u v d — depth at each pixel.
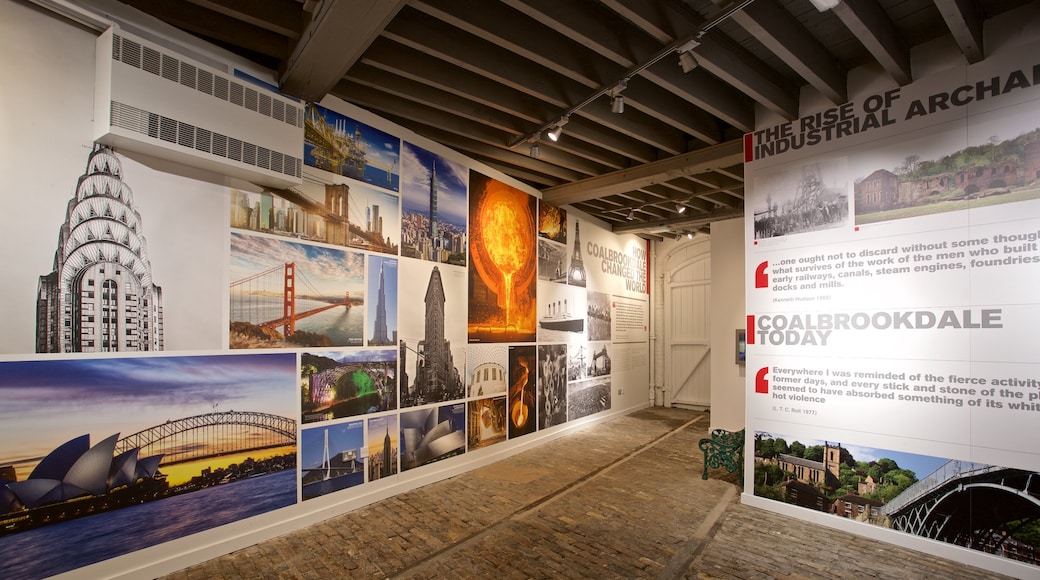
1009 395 3.12
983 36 3.27
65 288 2.54
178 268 2.98
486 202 5.61
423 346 4.69
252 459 3.31
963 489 3.25
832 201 3.95
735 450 4.77
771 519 3.93
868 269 3.73
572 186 6.45
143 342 2.82
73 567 2.55
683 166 5.34
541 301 6.61
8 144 2.38
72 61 2.59
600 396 8.12
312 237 3.73
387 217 4.35
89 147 2.63
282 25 2.98
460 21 2.92
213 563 3.03
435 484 4.70
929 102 3.50
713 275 7.32
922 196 3.51
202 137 2.88
